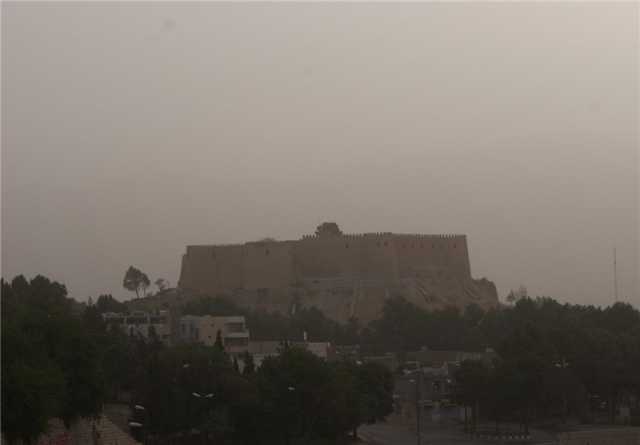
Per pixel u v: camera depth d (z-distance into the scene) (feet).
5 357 312.50
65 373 342.23
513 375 540.52
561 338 619.26
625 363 611.06
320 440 474.49
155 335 597.52
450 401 599.57
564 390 557.74
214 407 436.76
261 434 454.81
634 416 627.05
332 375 466.70
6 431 306.35
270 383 453.99
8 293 400.26
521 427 578.25
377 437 532.73
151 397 428.15
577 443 492.13
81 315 513.45
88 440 373.40
